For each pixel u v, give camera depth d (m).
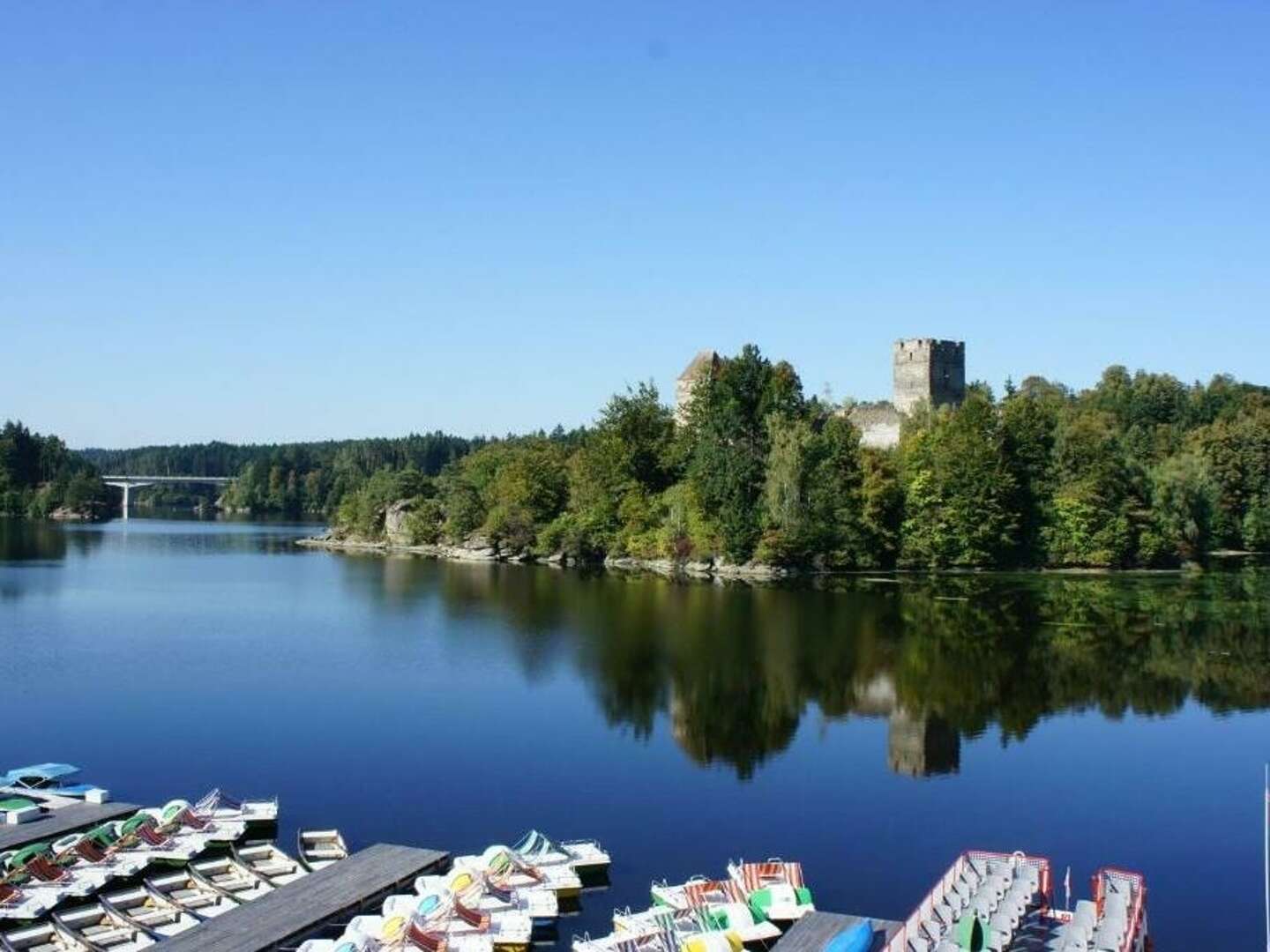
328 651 88.00
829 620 104.38
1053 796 53.38
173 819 44.88
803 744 61.81
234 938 34.75
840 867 44.50
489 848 42.44
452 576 148.38
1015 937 33.62
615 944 34.91
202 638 93.94
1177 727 65.75
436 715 67.50
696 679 77.75
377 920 35.59
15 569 155.50
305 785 54.16
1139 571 149.75
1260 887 43.19
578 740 62.12
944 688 75.19
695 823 49.28
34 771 51.81
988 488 149.62
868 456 151.25
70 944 35.97
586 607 113.38
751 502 148.12
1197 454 167.38
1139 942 33.91
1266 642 92.31
